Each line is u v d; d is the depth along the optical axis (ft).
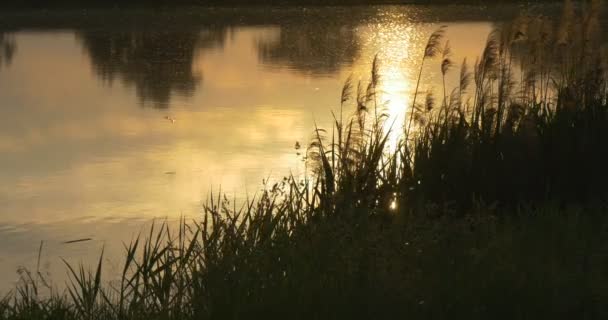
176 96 159.22
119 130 130.72
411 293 47.24
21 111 148.77
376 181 72.95
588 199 71.77
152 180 100.99
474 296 47.14
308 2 362.33
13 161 112.47
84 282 60.34
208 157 111.24
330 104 146.10
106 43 246.47
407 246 53.01
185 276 59.31
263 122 132.67
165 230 81.87
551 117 80.64
